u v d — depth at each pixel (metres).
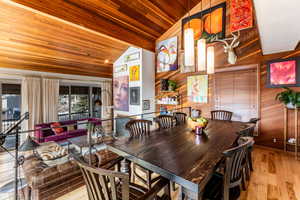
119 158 1.50
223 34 3.79
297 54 2.94
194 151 1.36
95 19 3.44
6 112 4.14
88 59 5.05
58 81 4.92
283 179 2.17
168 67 4.98
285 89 3.01
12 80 4.18
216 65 3.94
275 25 1.89
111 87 6.38
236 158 1.22
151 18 4.23
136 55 5.09
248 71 3.54
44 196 1.72
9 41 3.35
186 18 4.50
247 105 3.56
